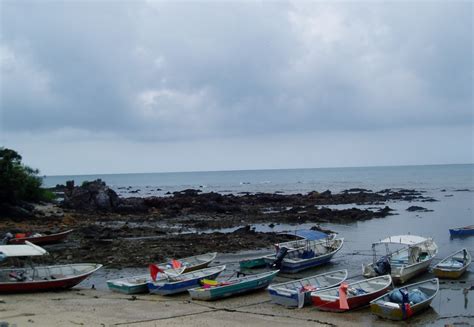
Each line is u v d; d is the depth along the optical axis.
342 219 64.44
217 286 25.84
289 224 61.47
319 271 34.41
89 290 27.89
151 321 20.92
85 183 79.00
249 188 150.12
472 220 63.66
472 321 22.69
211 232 53.56
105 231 51.47
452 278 31.25
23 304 23.34
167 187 170.12
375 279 27.25
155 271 27.09
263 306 24.69
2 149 65.12
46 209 69.00
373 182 166.38
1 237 44.69
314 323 21.67
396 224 60.59
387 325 22.00
